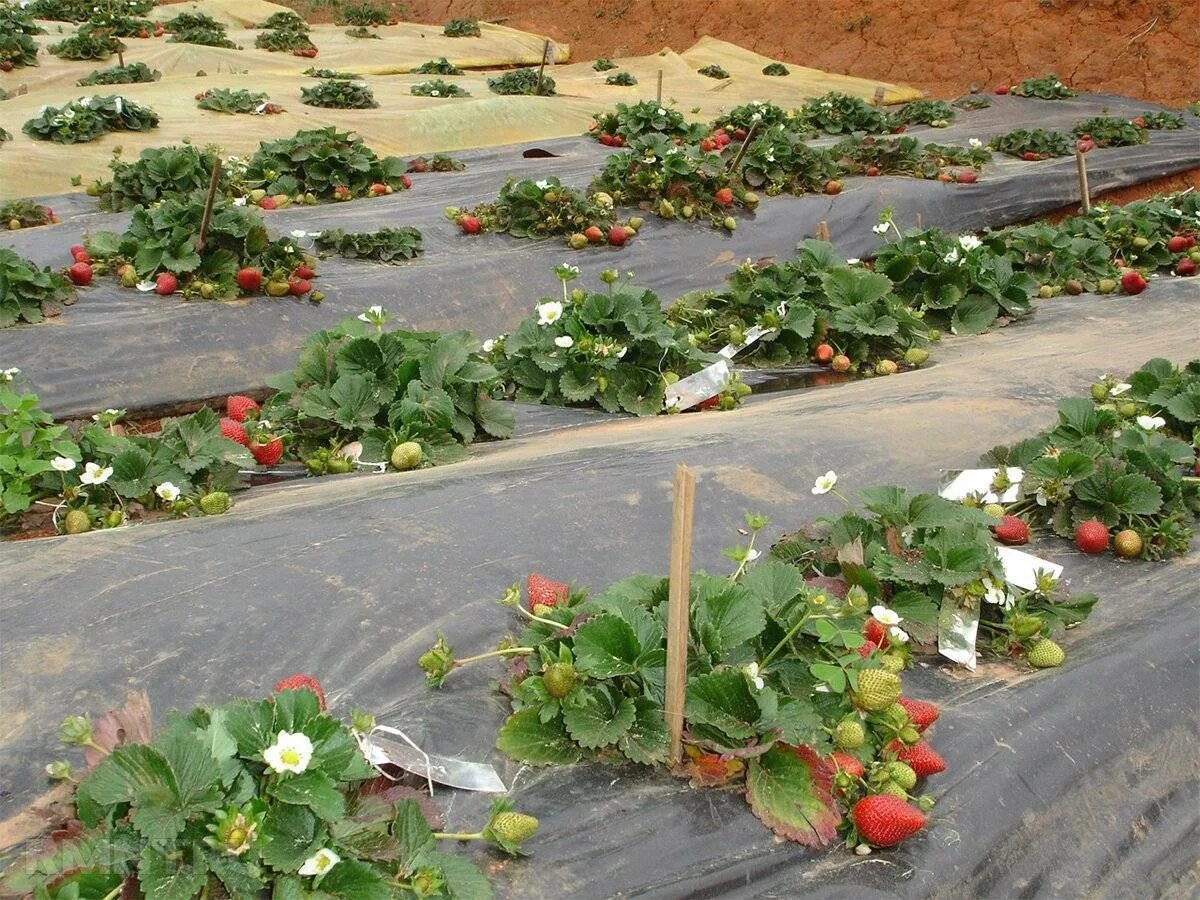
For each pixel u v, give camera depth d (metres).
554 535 4.71
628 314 7.30
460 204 11.85
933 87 27.00
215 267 8.77
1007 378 7.46
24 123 13.22
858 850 3.11
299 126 15.12
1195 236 11.68
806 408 6.84
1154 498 4.96
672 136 14.51
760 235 11.90
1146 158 17.28
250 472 6.12
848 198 12.83
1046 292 10.35
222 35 23.47
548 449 6.18
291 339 8.76
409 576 4.20
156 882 2.42
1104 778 3.65
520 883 2.90
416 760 3.17
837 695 3.41
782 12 29.67
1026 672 4.04
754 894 2.97
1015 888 3.21
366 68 24.20
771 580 3.75
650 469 5.43
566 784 3.22
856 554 4.05
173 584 4.03
